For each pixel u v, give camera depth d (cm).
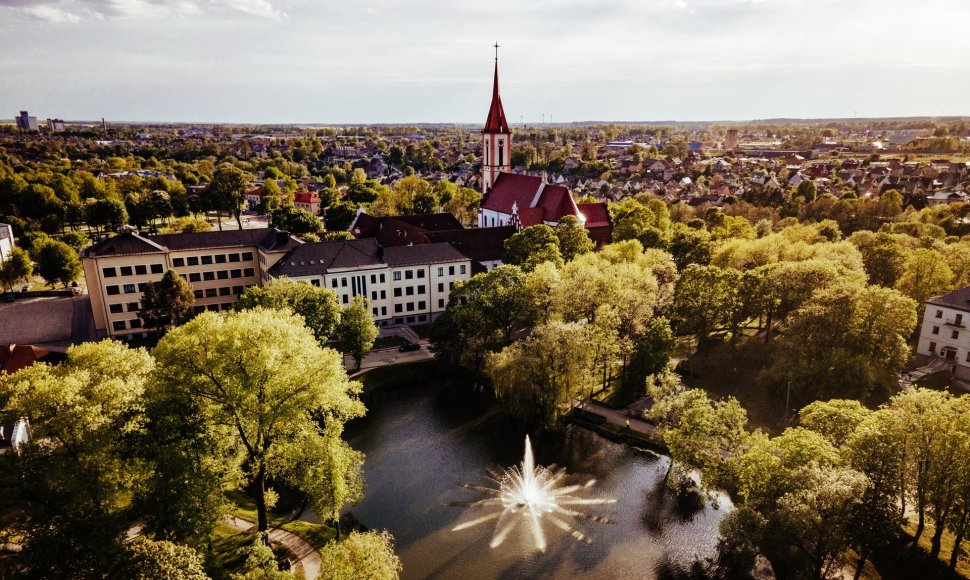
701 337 9462
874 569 5184
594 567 5547
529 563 5584
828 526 4409
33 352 8900
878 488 4634
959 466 4666
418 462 7338
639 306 9131
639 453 7550
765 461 5066
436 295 12138
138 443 4672
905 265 10894
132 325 11406
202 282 12056
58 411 4228
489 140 17538
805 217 18612
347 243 11681
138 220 19888
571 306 9181
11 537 4388
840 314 7731
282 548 5528
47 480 4062
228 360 4650
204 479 4550
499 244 13750
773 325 10269
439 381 9694
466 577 5394
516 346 8006
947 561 5138
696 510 6400
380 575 4031
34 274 15562
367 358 10150
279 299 8712
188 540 4456
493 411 8706
